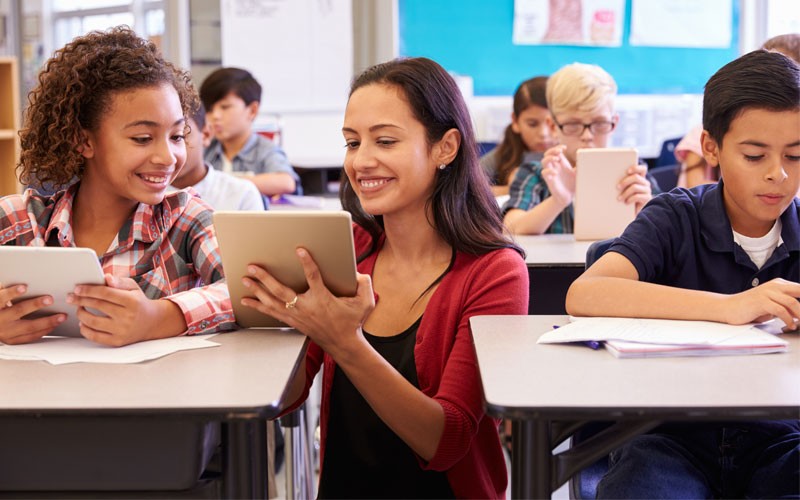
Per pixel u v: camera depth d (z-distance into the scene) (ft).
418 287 4.62
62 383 3.38
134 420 3.06
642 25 16.70
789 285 4.00
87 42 4.44
